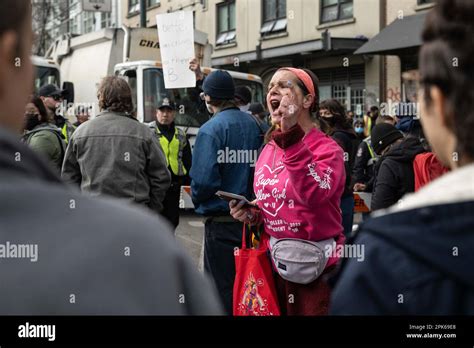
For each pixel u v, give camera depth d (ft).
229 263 12.59
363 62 58.03
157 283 2.98
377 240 3.45
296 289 9.70
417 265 3.25
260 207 10.01
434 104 3.73
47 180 3.21
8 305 2.80
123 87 13.21
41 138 15.94
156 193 13.38
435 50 3.65
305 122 9.76
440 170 11.50
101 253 2.91
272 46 68.33
